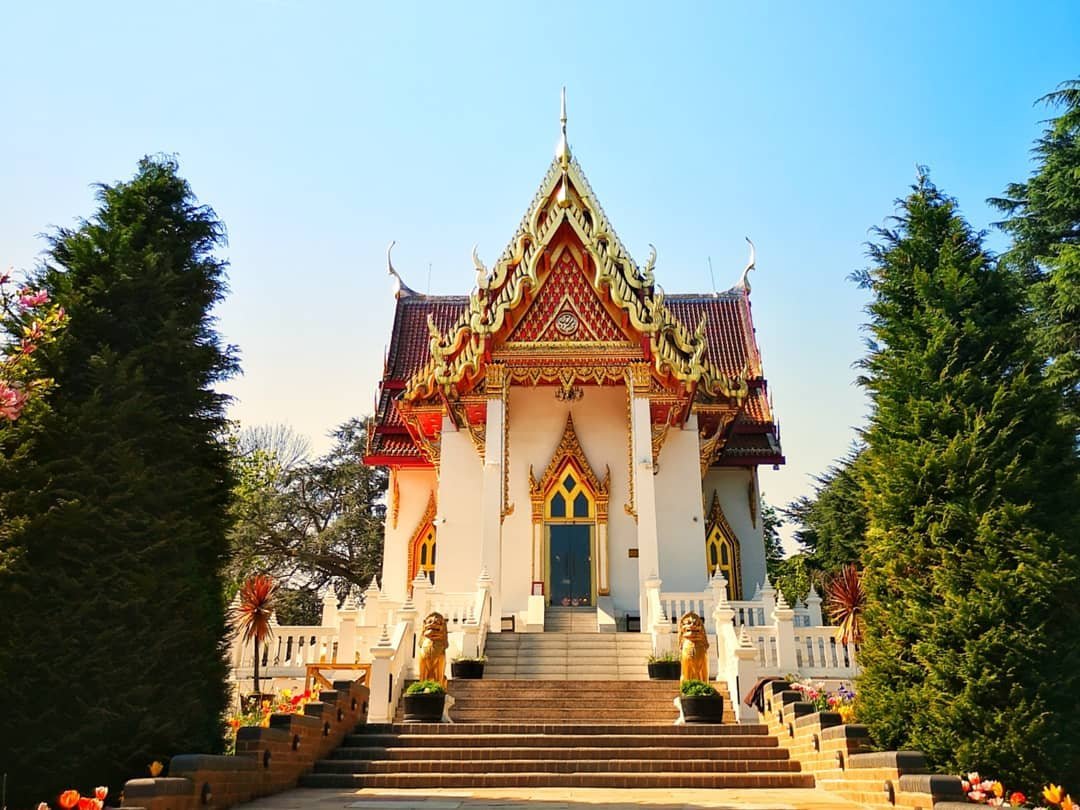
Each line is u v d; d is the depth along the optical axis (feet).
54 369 38.24
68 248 42.06
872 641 40.83
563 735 45.96
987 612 36.68
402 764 42.29
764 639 61.67
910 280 45.16
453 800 35.70
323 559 139.85
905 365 42.60
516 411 84.12
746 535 91.61
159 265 42.88
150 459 39.70
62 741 33.50
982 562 37.93
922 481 40.14
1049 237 75.46
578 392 84.53
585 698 54.95
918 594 38.99
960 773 35.53
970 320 42.29
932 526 39.09
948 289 43.39
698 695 48.29
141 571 36.83
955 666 36.81
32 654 33.42
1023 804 32.89
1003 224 78.74
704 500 92.79
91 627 35.19
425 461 94.22
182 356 41.83
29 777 33.50
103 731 34.47
